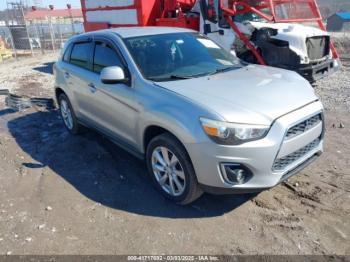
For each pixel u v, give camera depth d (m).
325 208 3.45
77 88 5.03
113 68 3.81
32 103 7.63
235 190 3.11
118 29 4.70
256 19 7.83
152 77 3.82
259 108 3.14
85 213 3.55
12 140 5.71
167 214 3.48
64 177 4.34
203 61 4.34
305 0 8.03
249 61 7.60
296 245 2.97
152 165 3.77
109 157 4.84
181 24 8.48
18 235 3.24
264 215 3.40
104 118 4.54
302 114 3.26
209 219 3.38
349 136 5.21
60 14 33.84
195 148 3.12
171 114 3.30
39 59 17.41
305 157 3.44
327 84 8.49
